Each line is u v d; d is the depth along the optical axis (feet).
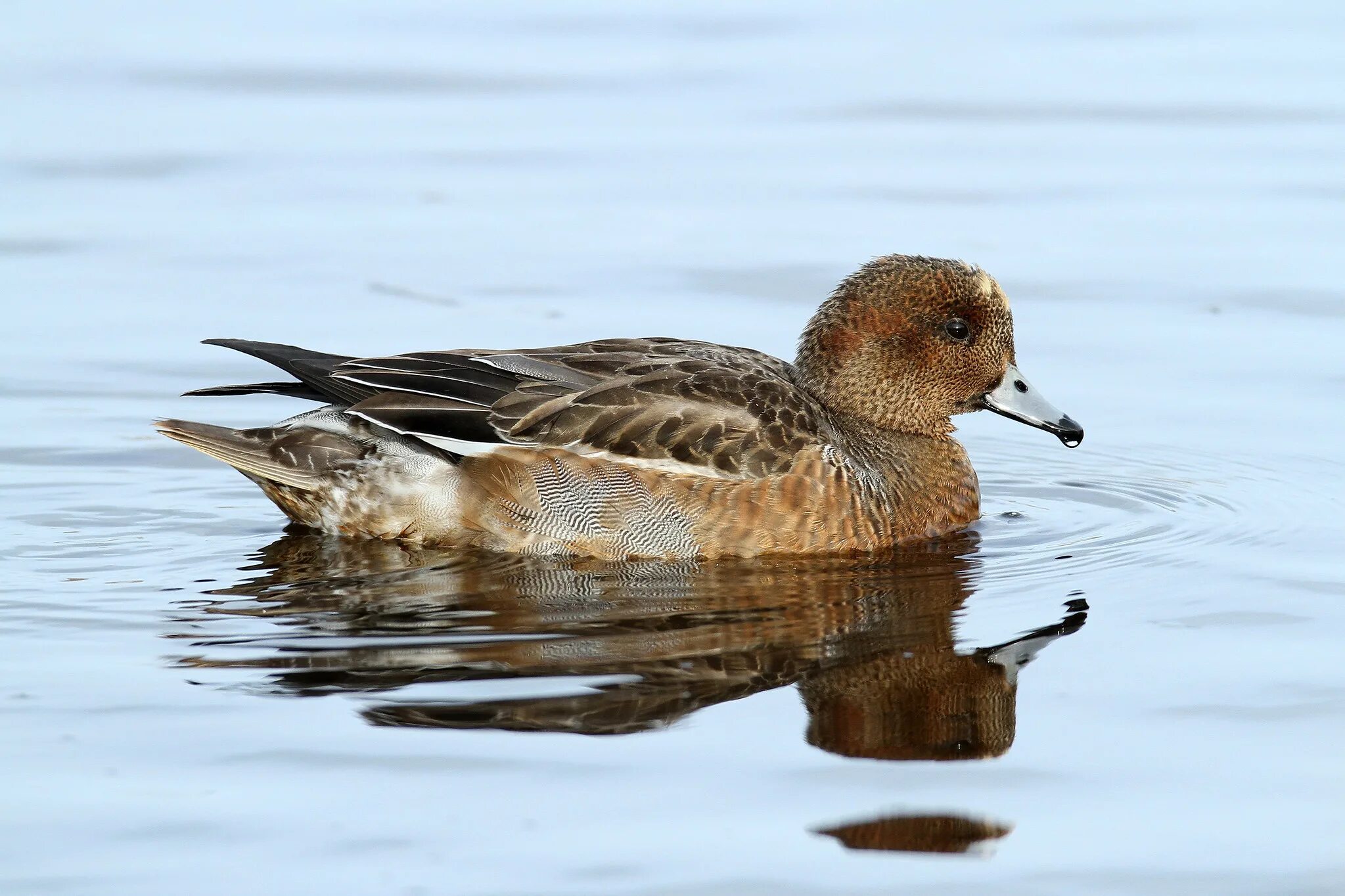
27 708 32.50
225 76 81.87
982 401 46.78
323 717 32.27
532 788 29.76
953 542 44.50
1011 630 37.19
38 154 73.31
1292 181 71.00
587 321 59.82
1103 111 78.89
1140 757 31.09
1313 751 31.14
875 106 79.71
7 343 57.72
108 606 38.29
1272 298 61.00
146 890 26.76
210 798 29.27
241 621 37.35
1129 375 56.29
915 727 32.27
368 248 65.87
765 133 76.69
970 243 65.67
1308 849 28.09
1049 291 62.03
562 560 42.75
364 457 43.96
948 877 27.37
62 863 27.43
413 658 35.22
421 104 79.71
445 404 43.42
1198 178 71.67
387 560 42.32
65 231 66.64
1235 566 41.47
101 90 80.02
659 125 77.61
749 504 42.65
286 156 74.02
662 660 35.29
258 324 59.67
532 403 43.29
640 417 42.88
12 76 81.05
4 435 51.37
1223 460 50.24
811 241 66.28
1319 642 36.06
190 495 47.70
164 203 69.51
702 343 47.39
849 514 43.42
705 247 65.98
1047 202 69.51
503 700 33.12
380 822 28.63
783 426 43.42
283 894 26.68
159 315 60.29
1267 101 79.25
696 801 29.45
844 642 36.45
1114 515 46.62
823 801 29.55
